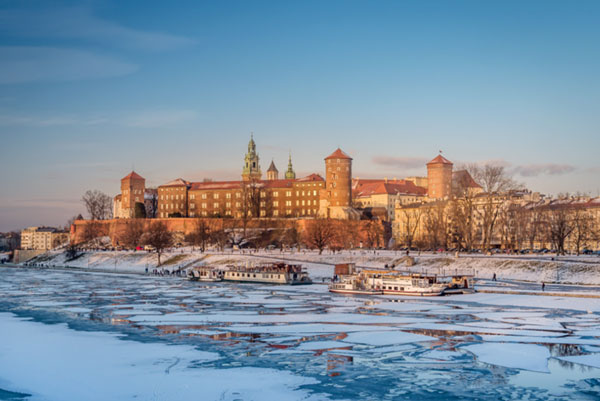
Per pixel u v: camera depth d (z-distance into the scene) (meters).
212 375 69.31
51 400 61.53
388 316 108.81
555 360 75.12
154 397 62.12
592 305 118.88
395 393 63.28
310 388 64.81
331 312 114.88
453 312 113.06
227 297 143.38
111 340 88.31
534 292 136.12
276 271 182.88
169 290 163.38
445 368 72.00
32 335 92.44
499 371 70.62
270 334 92.00
